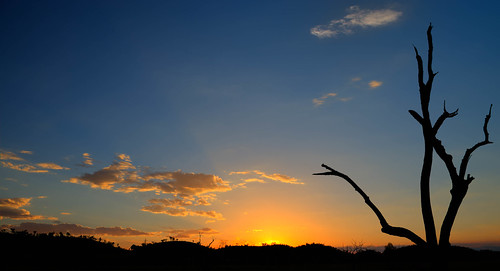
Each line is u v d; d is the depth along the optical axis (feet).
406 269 143.13
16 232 239.09
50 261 200.13
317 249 284.20
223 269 179.42
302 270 184.75
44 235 240.12
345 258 235.20
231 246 291.79
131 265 200.44
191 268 172.86
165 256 216.95
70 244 230.27
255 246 293.23
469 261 214.28
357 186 29.32
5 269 175.94
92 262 209.15
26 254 207.51
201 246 186.91
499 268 162.40
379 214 28.35
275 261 245.04
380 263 189.06
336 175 30.09
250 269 192.54
